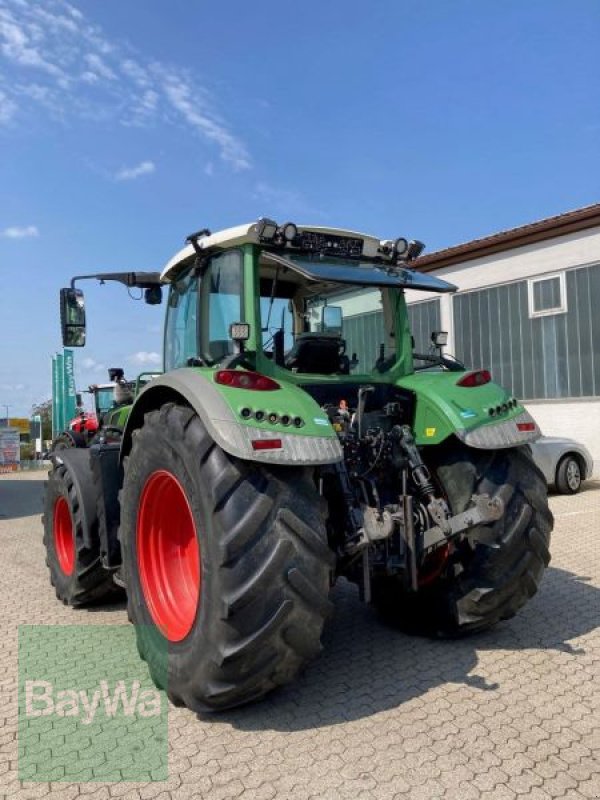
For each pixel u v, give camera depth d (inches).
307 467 111.0
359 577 127.0
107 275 194.4
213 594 102.7
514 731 103.3
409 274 146.9
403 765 94.3
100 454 155.1
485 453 137.2
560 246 441.1
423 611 145.6
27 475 813.2
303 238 137.0
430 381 143.1
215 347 143.0
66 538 189.5
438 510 122.7
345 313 156.2
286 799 87.4
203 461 107.8
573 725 105.0
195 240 143.6
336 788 89.3
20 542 293.4
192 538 125.9
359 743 100.9
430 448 143.8
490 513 115.3
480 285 488.1
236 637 100.3
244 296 133.0
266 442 103.3
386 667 130.3
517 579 132.6
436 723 106.5
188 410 116.3
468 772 92.0
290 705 114.9
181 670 110.6
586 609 161.9
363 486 129.4
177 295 166.4
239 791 89.7
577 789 87.7
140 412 140.3
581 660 131.0
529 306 460.4
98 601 184.2
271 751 99.6
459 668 128.5
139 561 128.6
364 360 154.2
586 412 430.3
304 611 102.5
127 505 132.5
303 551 103.4
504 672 126.1
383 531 114.9
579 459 385.1
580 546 230.7
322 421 111.3
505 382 476.4
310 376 138.3
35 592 201.5
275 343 146.9
